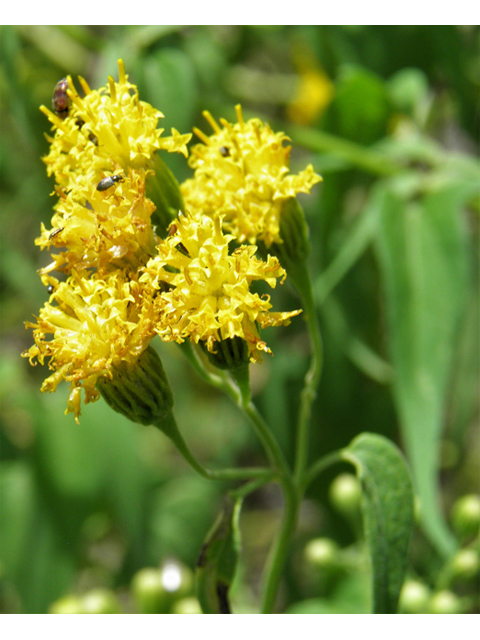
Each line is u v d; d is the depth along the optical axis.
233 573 0.13
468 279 0.18
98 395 0.13
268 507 0.28
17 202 0.27
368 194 0.22
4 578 0.20
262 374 0.24
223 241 0.13
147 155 0.13
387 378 0.21
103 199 0.13
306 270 0.14
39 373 0.27
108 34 0.21
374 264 0.21
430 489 0.16
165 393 0.13
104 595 0.17
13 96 0.20
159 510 0.22
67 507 0.20
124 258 0.13
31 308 0.29
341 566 0.18
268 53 0.29
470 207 0.20
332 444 0.22
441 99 0.24
